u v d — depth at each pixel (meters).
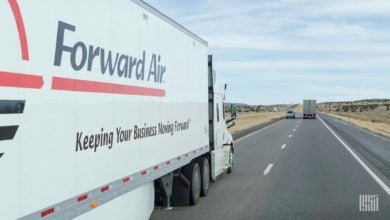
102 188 5.49
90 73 5.21
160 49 7.68
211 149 11.99
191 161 10.32
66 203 4.70
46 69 4.38
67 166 4.73
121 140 6.04
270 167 16.50
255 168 16.27
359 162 18.00
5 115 3.82
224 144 14.15
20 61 4.01
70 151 4.79
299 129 45.38
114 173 5.82
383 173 15.00
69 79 4.77
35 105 4.21
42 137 4.30
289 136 34.41
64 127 4.67
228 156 14.42
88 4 5.17
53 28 4.49
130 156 6.34
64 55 4.68
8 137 3.85
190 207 9.81
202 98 10.91
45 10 4.36
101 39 5.48
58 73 4.57
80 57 4.99
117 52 5.93
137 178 6.61
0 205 3.76
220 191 11.77
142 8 6.84
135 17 6.56
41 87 4.30
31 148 4.15
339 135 35.56
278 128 47.88
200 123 10.66
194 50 10.13
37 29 4.24
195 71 10.21
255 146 25.62
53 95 4.49
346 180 13.53
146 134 6.98
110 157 5.71
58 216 4.56
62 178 4.63
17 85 3.97
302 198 10.80
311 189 12.02
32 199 4.16
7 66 3.85
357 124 60.03
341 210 9.53
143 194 7.03
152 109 7.27
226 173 14.97
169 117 8.18
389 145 26.31
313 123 62.41
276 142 28.50
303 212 9.34
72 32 4.83
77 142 4.93
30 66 4.14
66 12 4.72
